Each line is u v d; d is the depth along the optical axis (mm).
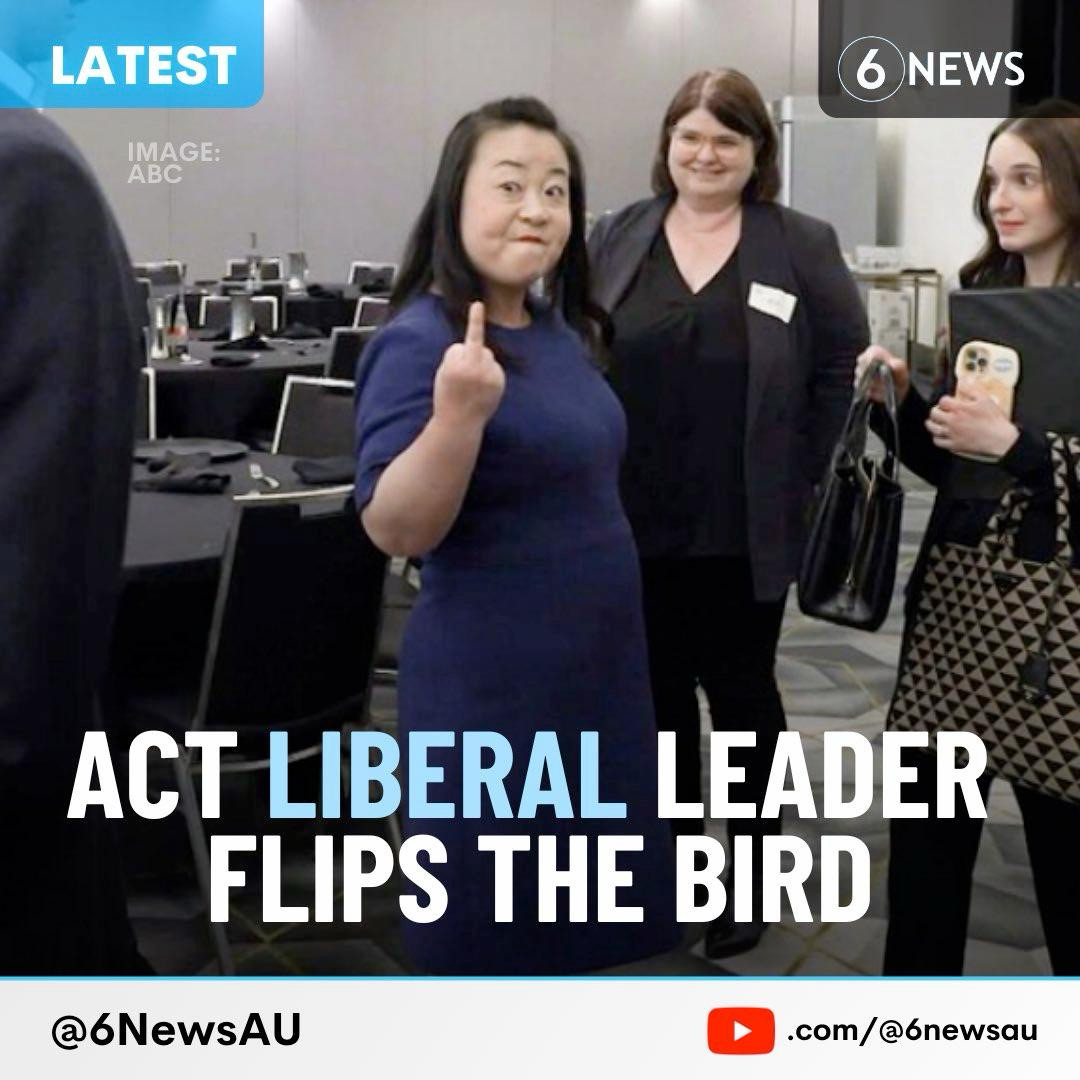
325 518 2287
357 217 11812
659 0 11789
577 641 1639
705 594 2508
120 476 1005
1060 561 1672
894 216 11070
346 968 2438
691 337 2408
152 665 2652
